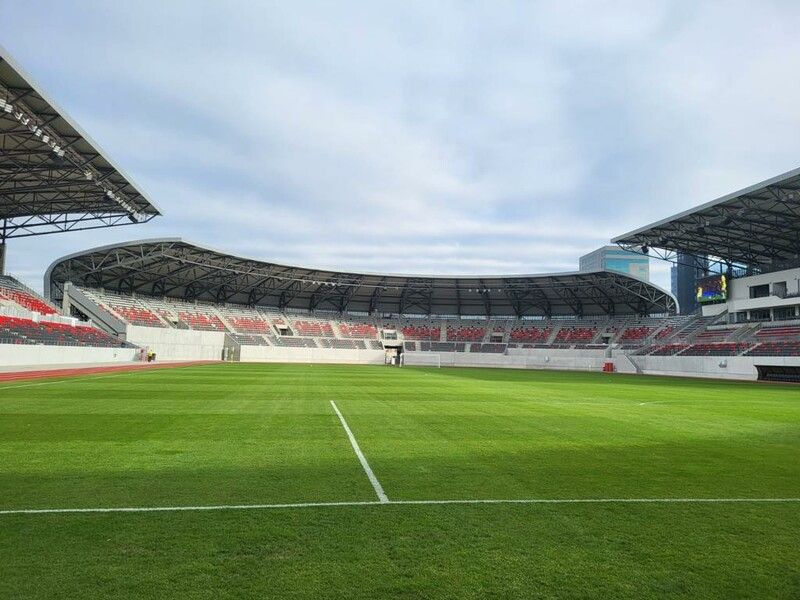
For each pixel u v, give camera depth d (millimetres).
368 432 12180
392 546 5238
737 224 47062
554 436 12133
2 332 38062
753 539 5625
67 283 58344
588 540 5512
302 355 74938
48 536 5336
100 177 34688
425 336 85562
